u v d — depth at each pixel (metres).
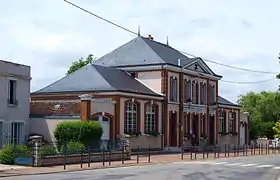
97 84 44.88
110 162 33.56
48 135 40.31
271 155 49.25
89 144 34.84
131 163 33.69
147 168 29.83
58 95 45.47
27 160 29.16
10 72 36.84
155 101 48.09
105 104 41.69
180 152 48.81
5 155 29.48
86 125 35.62
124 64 51.03
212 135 58.41
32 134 40.84
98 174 25.08
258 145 62.88
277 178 24.69
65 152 29.39
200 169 29.31
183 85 52.03
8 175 23.73
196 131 54.84
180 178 23.16
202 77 56.06
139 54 51.84
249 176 25.53
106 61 52.44
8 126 36.59
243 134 67.50
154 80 49.47
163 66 48.94
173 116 51.00
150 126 47.62
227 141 62.09
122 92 43.38
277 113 77.88
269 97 78.50
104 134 41.56
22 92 38.12
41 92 46.22
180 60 52.28
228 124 63.00
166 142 49.16
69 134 35.59
